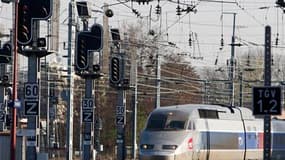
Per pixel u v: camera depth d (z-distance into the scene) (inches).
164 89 6747.1
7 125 4350.4
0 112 4372.5
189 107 3609.7
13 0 2667.3
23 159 3097.9
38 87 2706.7
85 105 3695.9
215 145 3686.0
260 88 1540.4
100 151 5748.0
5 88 4586.6
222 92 6643.7
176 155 3334.2
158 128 3444.9
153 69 5910.4
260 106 1535.4
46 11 2721.5
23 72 5378.9
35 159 2738.7
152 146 3366.1
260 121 4195.4
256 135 4119.1
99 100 6801.2
